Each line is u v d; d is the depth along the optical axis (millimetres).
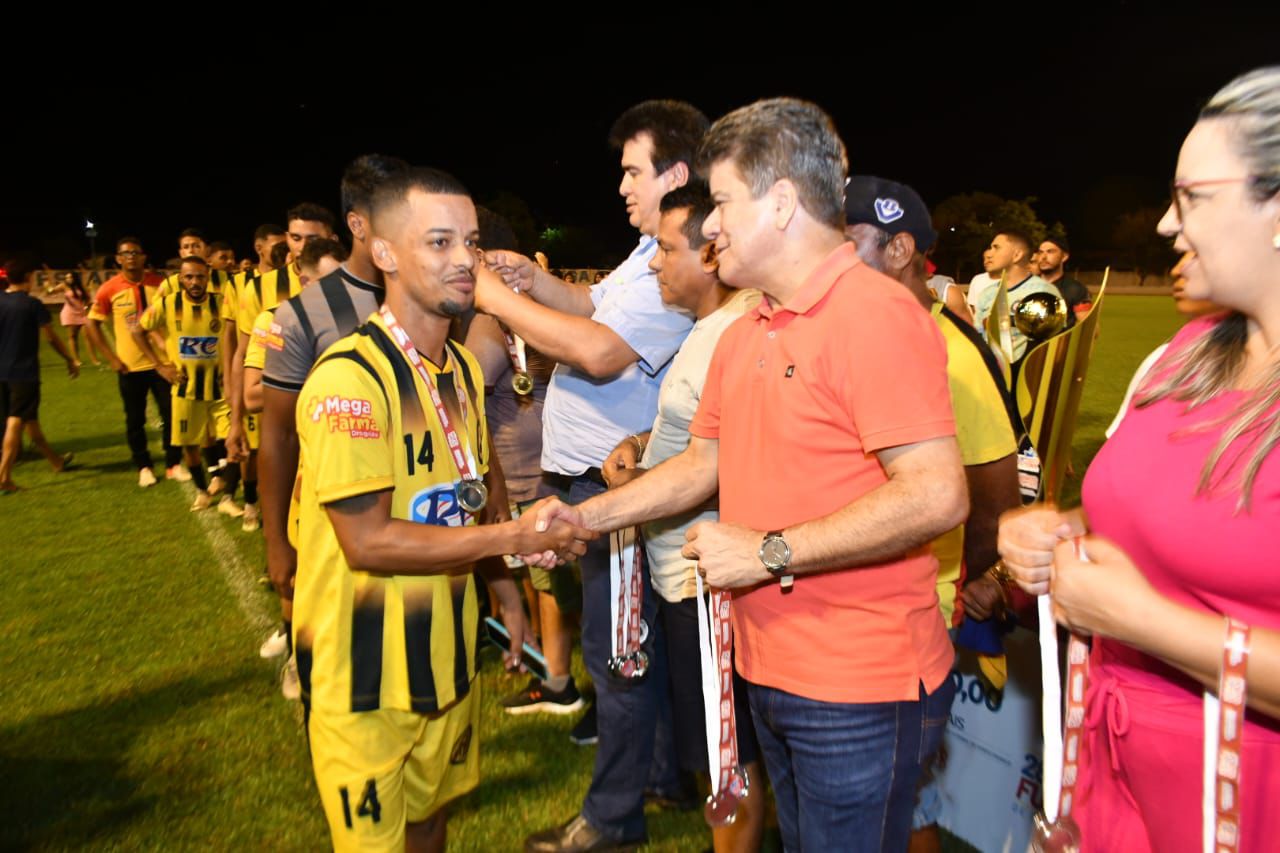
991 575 2305
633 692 2629
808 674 1675
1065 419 2732
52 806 2939
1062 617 1382
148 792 3025
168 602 4727
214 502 6699
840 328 1585
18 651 4137
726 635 1804
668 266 2381
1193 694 1376
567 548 1985
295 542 2371
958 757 2656
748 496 1737
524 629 2373
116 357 7102
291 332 2762
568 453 2830
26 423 7406
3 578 5078
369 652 1900
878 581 1632
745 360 1769
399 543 1812
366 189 2689
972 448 2189
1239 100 1205
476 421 2131
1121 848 1518
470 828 2855
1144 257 52125
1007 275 6738
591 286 3166
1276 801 1306
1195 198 1242
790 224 1638
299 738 3375
